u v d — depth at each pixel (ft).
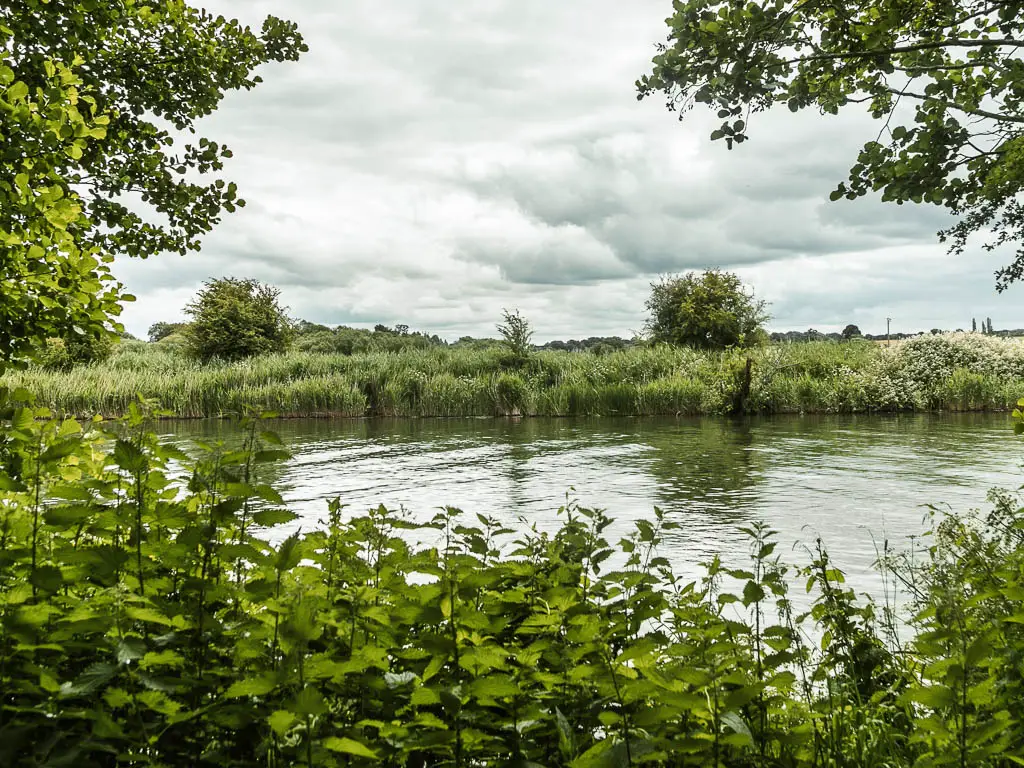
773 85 15.64
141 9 19.49
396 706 5.97
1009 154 14.85
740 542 20.98
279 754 5.35
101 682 4.74
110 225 18.15
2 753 4.43
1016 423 10.91
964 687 5.15
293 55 24.03
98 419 8.10
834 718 7.13
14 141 10.82
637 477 35.01
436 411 87.66
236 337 121.29
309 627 4.76
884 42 14.87
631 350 103.24
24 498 6.71
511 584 8.16
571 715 6.16
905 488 30.19
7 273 10.46
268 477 36.29
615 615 7.13
